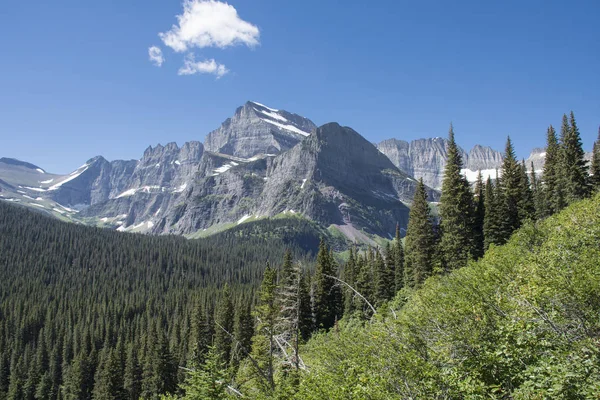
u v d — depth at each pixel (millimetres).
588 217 22203
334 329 20656
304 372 18328
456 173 55031
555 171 68500
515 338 11086
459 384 10344
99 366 90188
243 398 21656
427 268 55844
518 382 10625
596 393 8141
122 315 144625
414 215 60438
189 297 149625
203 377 25781
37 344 129000
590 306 10586
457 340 12156
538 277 12805
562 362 9539
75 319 141125
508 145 71000
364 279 77125
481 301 13469
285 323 32188
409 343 13164
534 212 62625
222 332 71875
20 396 100125
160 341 77000
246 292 127250
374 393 11367
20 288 177625
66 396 93188
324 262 73312
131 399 82250
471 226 55312
